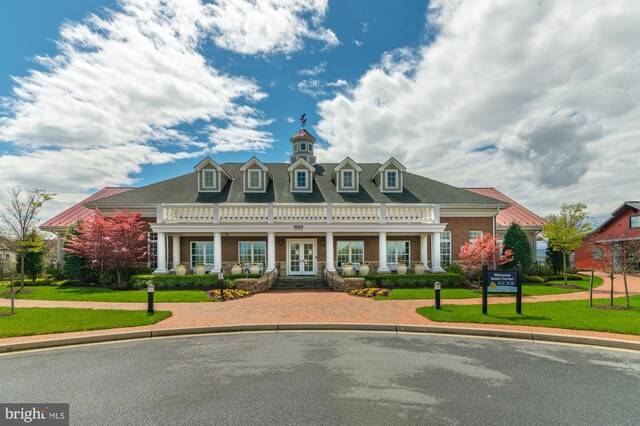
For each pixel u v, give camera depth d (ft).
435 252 71.61
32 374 22.68
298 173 82.74
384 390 19.76
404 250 79.61
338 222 69.92
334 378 21.62
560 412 17.16
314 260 77.20
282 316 39.29
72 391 19.83
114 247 65.41
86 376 22.22
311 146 100.27
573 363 24.58
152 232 77.30
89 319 36.76
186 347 28.96
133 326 34.55
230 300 51.29
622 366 23.95
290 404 17.92
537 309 41.22
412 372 22.70
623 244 58.59
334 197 81.15
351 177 83.71
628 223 111.65
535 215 96.89
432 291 57.72
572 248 70.33
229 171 92.53
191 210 69.56
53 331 32.14
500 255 67.62
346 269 69.41
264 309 43.73
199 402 18.20
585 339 29.71
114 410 17.35
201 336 32.76
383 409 17.35
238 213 70.28
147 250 75.51
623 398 18.80
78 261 69.36
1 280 73.72
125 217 68.23
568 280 80.79
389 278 64.13
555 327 33.09
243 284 59.72
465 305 44.80
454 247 81.35
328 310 42.86
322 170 95.40
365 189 85.46
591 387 20.29
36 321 35.86
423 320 36.81
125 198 78.89
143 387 20.33
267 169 82.33
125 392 19.61
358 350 27.78
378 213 71.77
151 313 39.65
